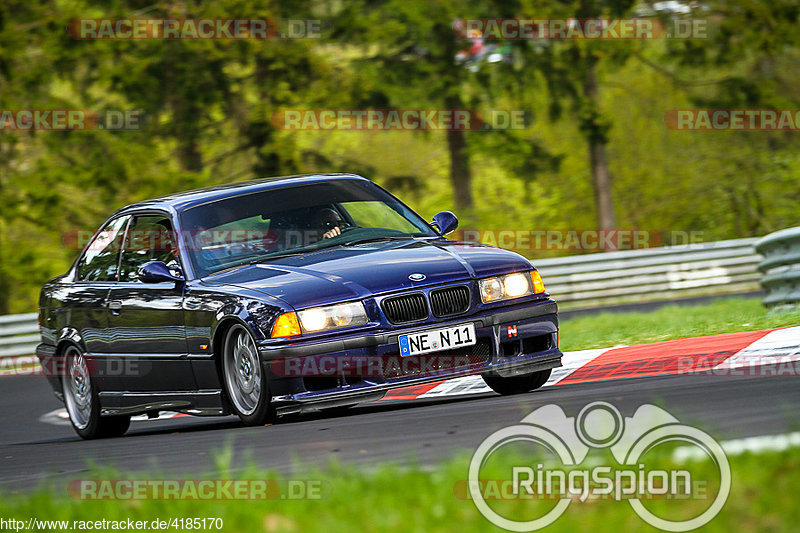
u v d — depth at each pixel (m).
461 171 66.25
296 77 61.47
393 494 9.25
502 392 19.22
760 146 90.00
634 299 51.56
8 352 45.00
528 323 17.83
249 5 59.88
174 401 19.16
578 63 66.25
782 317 23.58
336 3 61.81
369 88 61.91
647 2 69.75
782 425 10.94
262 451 13.53
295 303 16.75
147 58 60.06
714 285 52.88
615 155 92.12
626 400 13.74
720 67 71.44
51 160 61.25
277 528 8.65
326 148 82.75
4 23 59.75
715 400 13.19
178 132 61.66
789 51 76.19
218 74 61.34
